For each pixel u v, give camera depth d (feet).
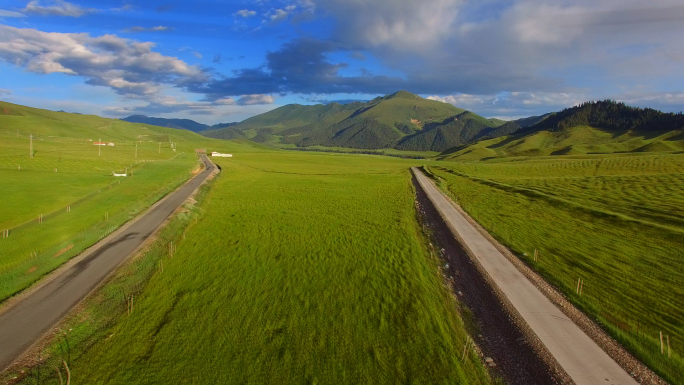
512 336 58.90
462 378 48.85
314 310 67.46
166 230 119.44
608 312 65.67
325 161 557.74
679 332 58.65
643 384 46.60
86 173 247.50
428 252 104.17
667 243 105.40
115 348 54.80
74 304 66.59
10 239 102.63
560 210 158.81
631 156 424.87
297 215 152.15
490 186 247.91
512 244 109.70
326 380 48.37
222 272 86.17
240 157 565.94
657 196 173.37
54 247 96.94
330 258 97.25
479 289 77.25
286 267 90.17
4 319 60.70
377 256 99.09
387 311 67.21
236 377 48.67
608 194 188.75
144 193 189.98
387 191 231.71
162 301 70.38
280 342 56.80
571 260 93.76
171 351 54.19
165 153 510.99
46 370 49.21
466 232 124.88
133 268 85.66
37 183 195.93
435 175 332.19
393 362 52.29
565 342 56.29
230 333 59.26
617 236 115.75
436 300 72.08
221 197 196.44
